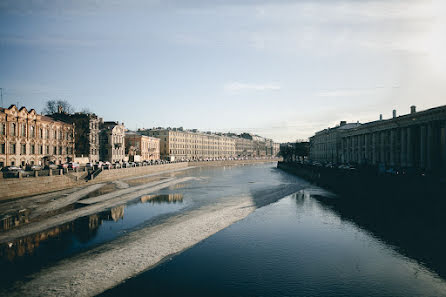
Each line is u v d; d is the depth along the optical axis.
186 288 16.16
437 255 21.08
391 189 34.31
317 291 16.12
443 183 27.53
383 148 63.81
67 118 79.94
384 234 25.94
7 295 15.17
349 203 41.03
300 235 25.83
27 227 27.17
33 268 18.41
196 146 171.38
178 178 76.81
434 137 46.00
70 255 20.61
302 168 83.69
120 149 95.06
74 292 15.59
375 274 18.20
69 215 32.00
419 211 29.80
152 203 40.12
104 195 45.38
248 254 21.33
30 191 40.81
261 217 32.47
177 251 21.70
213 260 20.12
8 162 50.12
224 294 15.59
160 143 142.38
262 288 16.31
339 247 22.84
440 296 15.64
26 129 54.50
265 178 79.75
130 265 19.06
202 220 30.42
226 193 50.09
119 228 27.31
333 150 102.56
